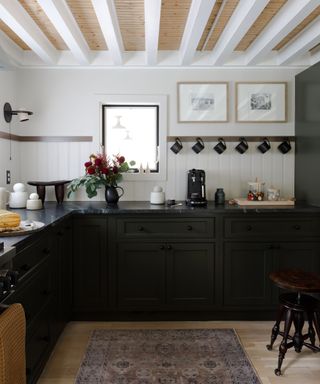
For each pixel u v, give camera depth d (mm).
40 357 1987
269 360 2244
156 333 2621
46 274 2098
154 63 3223
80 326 2746
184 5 2404
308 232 2799
